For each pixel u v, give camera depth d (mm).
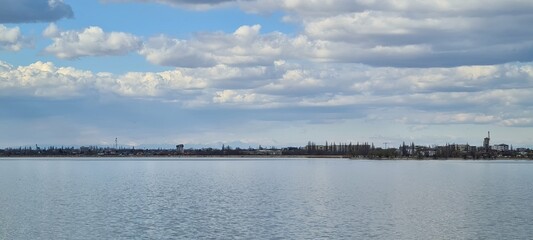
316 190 154750
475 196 136250
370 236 79250
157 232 81938
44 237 78688
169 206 112750
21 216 97875
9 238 78250
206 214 100375
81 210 106062
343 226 87062
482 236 79312
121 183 185250
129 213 101688
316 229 84375
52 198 129375
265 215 99000
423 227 86375
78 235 79938
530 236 79125
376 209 108250
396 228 85500
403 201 123750
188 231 82750
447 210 106688
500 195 139125
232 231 82688
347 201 123438
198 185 175750
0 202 120312
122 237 78438
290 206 113250
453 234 80750
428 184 182125
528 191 151875
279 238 77562
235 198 129750
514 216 98000
